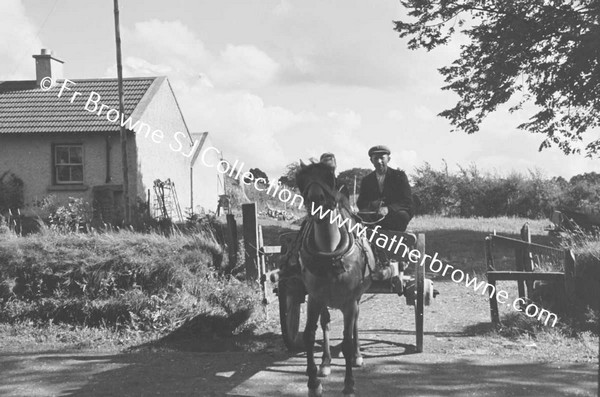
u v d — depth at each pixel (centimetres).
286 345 828
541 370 724
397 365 753
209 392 654
